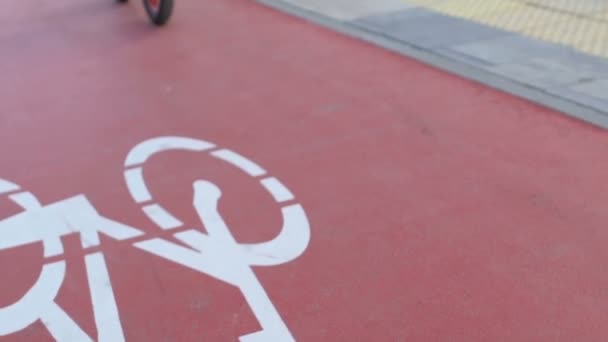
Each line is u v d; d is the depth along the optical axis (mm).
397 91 6215
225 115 5887
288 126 5625
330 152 5160
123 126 5742
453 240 4078
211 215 4406
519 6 8516
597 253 3928
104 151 5320
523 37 7395
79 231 4285
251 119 5781
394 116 5715
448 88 6227
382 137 5363
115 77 6859
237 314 3527
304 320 3475
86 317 3549
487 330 3381
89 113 6027
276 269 3865
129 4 9477
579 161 4934
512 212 4336
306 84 6477
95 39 8078
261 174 4895
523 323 3420
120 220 4391
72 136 5594
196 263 3934
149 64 7191
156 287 3746
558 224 4199
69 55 7555
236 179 4836
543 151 5082
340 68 6828
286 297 3641
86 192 4738
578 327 3387
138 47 7742
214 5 9273
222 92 6379
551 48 7055
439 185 4668
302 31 8000
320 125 5613
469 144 5215
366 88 6309
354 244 4066
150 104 6168
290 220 4328
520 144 5195
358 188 4664
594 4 8516
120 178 4906
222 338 3373
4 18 9055
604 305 3523
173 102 6191
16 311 3611
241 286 3730
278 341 3342
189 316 3527
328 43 7551
